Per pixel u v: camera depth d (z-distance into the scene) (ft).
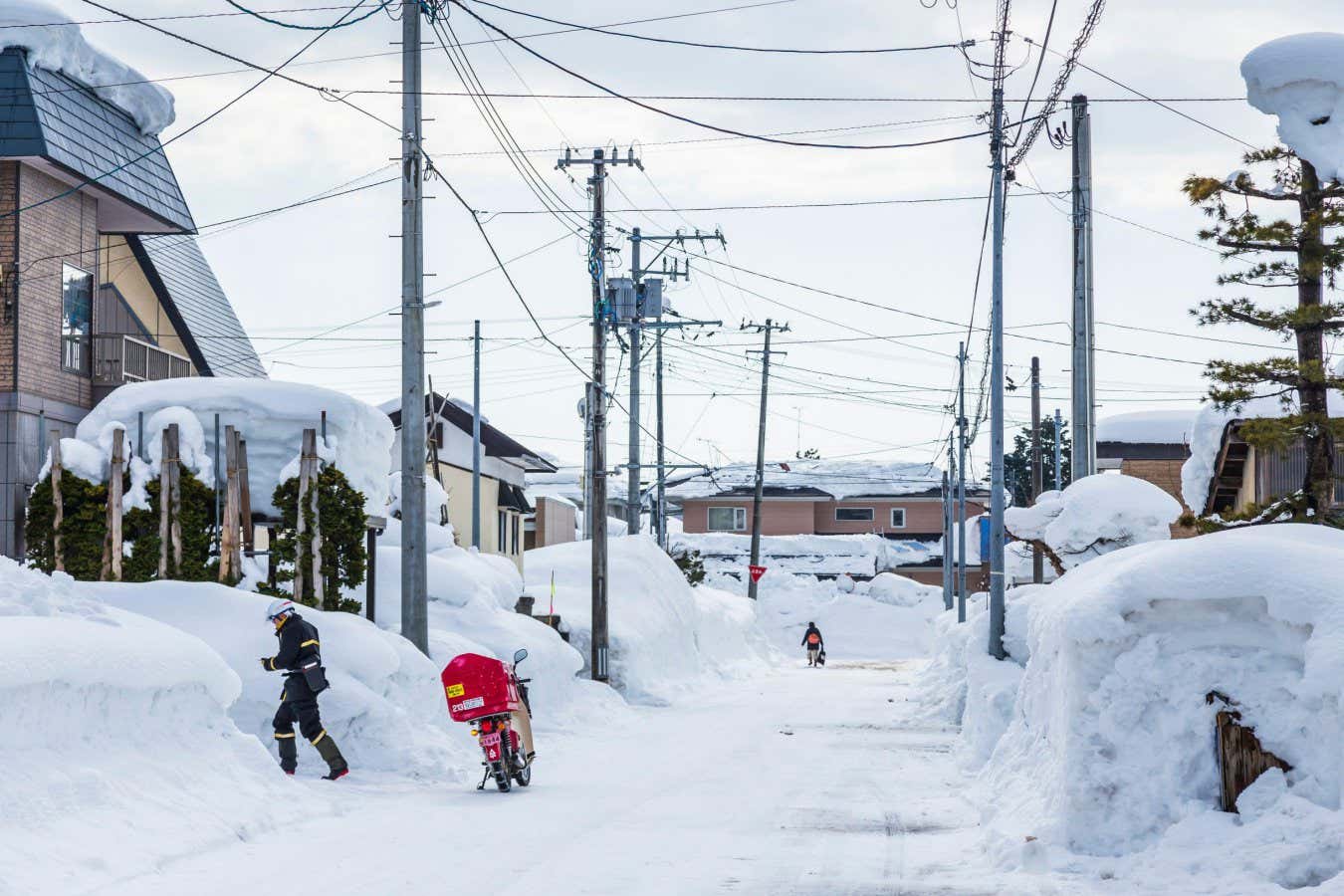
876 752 68.80
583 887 31.71
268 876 32.45
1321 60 79.56
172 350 115.96
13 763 33.27
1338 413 94.43
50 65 94.58
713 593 203.21
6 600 39.37
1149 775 34.19
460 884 31.83
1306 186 82.23
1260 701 33.73
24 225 90.63
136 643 40.19
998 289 84.02
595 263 113.80
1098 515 96.37
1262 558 34.99
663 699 112.37
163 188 107.65
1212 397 84.07
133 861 32.55
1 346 89.30
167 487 80.74
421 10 72.23
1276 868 29.81
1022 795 39.45
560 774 57.98
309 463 79.61
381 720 54.39
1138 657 34.91
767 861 35.65
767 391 221.46
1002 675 73.00
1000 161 85.10
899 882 32.65
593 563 113.70
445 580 89.51
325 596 79.61
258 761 43.93
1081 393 97.50
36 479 90.43
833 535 327.67
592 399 114.11
